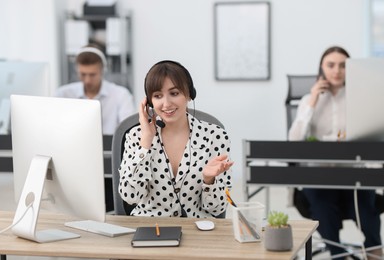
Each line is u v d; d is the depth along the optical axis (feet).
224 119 24.99
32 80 14.33
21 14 24.49
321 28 24.22
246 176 12.28
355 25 24.08
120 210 9.43
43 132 8.03
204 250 7.13
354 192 13.02
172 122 8.73
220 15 24.63
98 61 14.80
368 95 11.78
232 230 7.97
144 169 8.66
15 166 8.49
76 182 7.80
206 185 8.63
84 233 8.04
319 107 13.80
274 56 24.56
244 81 24.76
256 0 24.39
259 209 7.53
